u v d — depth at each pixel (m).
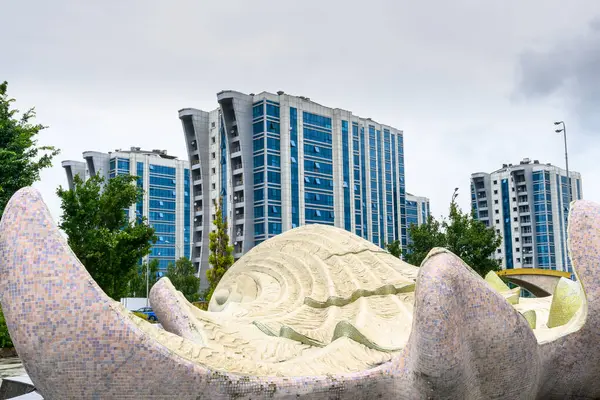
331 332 10.84
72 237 25.73
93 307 6.89
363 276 12.80
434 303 7.13
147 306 42.41
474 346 7.59
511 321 7.79
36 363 6.88
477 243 32.75
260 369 7.86
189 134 64.69
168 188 76.00
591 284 9.05
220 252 30.38
